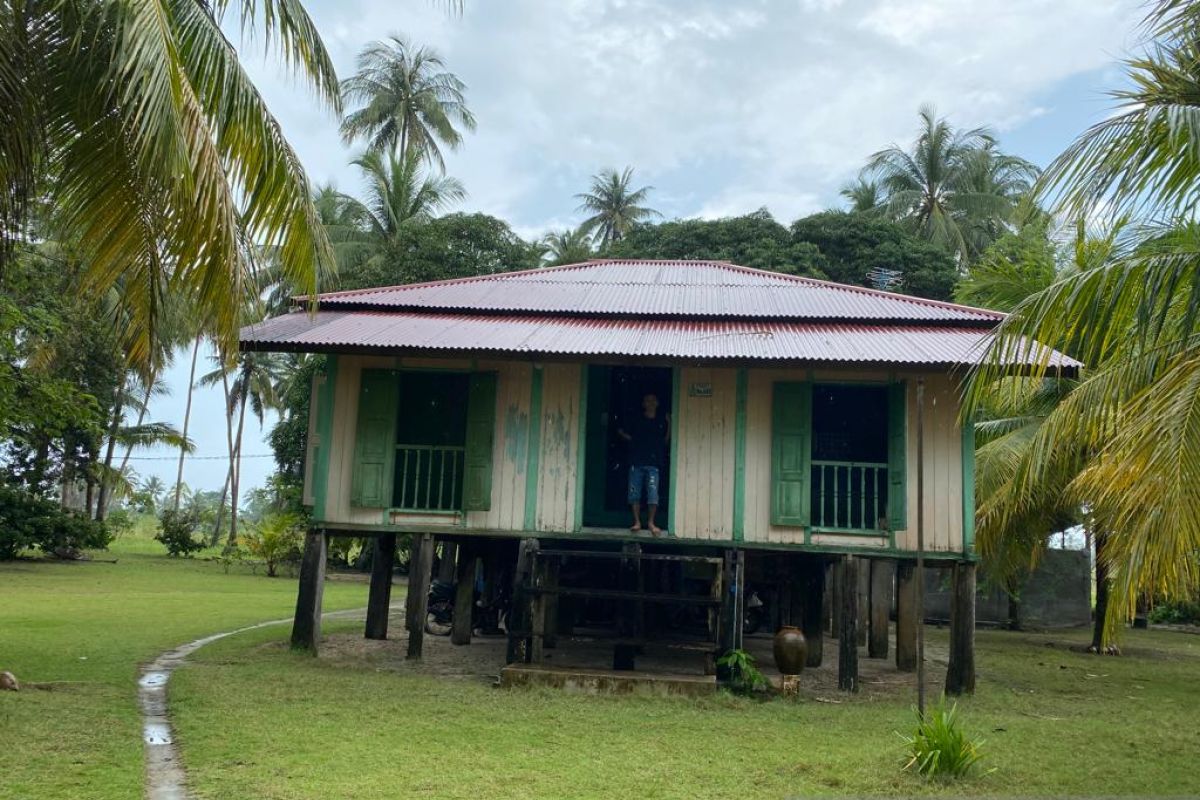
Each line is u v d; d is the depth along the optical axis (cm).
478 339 1090
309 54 811
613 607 1501
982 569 1781
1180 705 1099
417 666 1152
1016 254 2014
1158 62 732
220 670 1038
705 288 1442
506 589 1493
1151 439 717
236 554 3297
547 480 1151
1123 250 966
